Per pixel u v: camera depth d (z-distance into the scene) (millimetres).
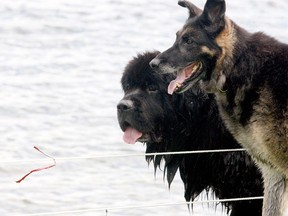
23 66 26500
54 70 26062
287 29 32406
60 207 16125
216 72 11922
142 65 13062
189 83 11914
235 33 11945
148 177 17562
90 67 26422
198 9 12227
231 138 12781
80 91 23734
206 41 11797
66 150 19203
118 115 13016
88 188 17000
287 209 12508
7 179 17469
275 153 11859
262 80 11828
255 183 12797
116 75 25609
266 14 35406
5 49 28859
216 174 12914
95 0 37281
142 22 33562
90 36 31047
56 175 17703
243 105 11953
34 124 21000
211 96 12805
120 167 18172
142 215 15781
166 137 13117
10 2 35844
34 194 16656
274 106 11734
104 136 20141
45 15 34062
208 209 15836
